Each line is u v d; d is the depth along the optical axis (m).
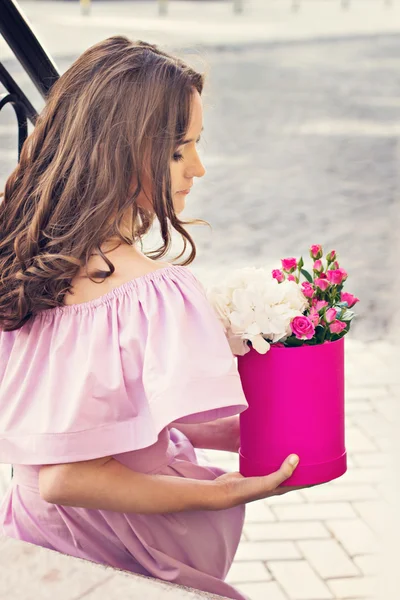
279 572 2.60
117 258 1.35
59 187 1.37
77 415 1.26
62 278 1.32
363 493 3.04
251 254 5.57
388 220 6.17
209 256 5.54
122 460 1.37
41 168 1.42
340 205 6.57
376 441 3.38
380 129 8.77
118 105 1.33
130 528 1.39
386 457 3.24
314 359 1.36
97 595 1.15
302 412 1.38
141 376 1.29
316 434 1.39
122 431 1.29
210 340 1.28
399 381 3.90
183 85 1.35
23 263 1.38
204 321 1.29
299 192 6.93
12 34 1.78
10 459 1.30
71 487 1.27
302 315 1.35
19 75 9.07
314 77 11.43
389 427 3.48
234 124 9.06
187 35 14.78
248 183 7.20
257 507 3.01
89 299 1.34
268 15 18.59
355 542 2.73
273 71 11.78
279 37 14.90
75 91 1.38
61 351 1.32
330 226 6.11
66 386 1.31
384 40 14.46
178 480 1.35
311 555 2.68
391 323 4.57
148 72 1.34
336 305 1.44
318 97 10.27
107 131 1.33
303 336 1.33
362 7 20.45
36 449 1.28
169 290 1.32
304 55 13.05
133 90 1.33
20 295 1.34
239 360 1.40
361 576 2.54
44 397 1.32
